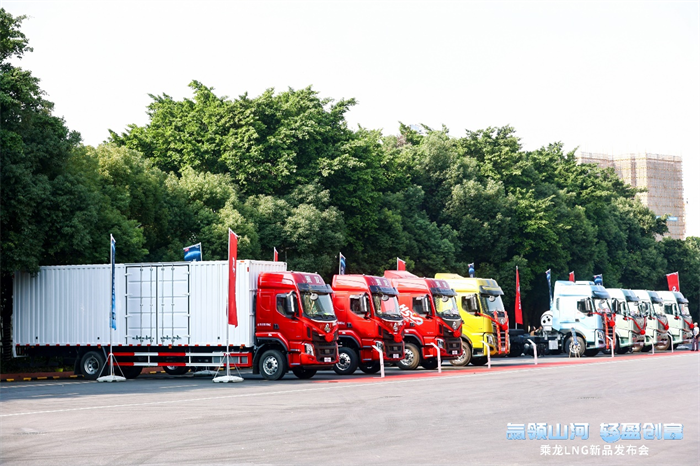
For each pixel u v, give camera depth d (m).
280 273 29.12
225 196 49.25
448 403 19.28
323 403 19.53
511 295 71.56
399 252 60.31
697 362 37.69
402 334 33.56
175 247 44.22
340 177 57.78
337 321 29.95
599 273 89.44
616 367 34.28
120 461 11.65
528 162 78.94
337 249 53.53
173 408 18.58
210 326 28.98
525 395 21.25
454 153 72.19
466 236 69.25
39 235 33.12
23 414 17.56
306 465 11.19
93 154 42.59
